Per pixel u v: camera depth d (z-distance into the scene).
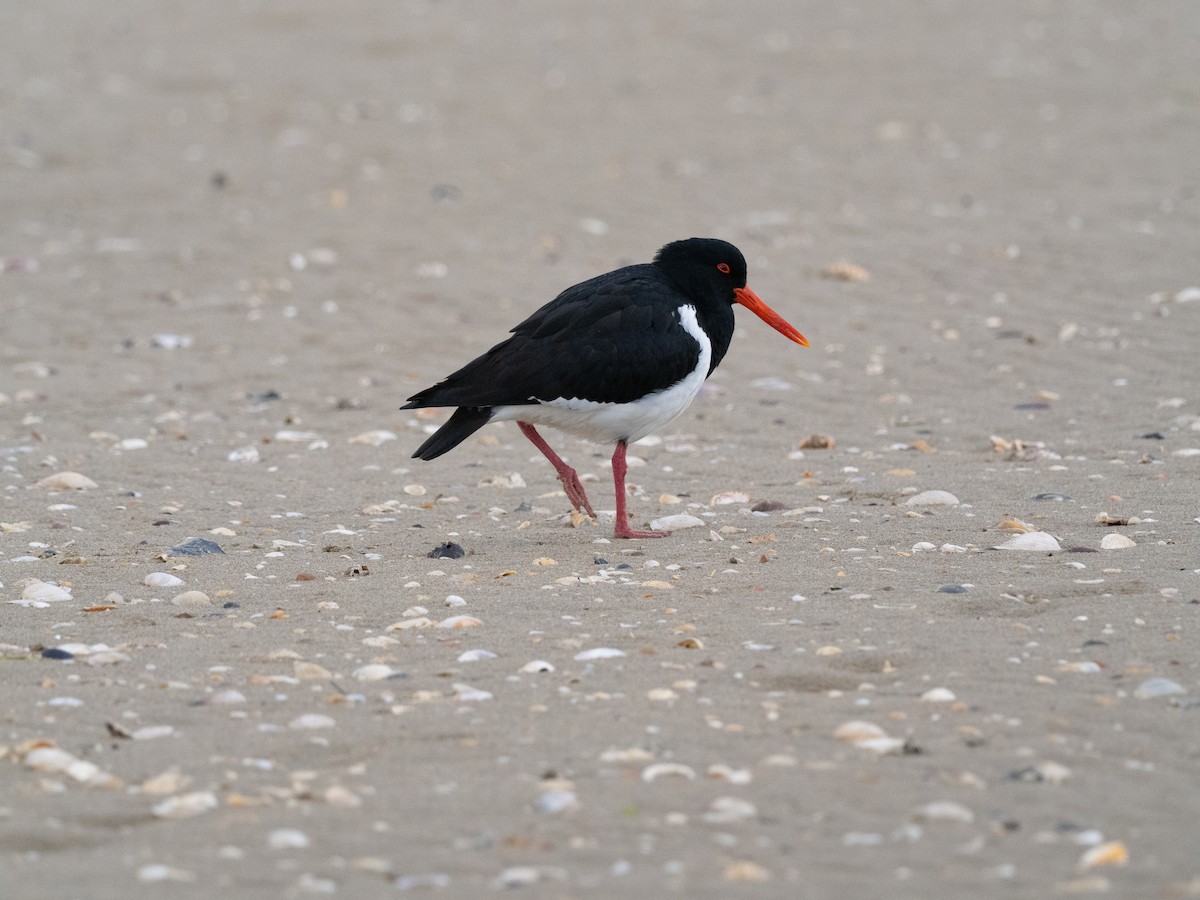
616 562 11.05
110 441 15.48
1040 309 19.39
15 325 20.28
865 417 16.00
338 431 15.98
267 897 5.87
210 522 12.53
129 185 28.30
